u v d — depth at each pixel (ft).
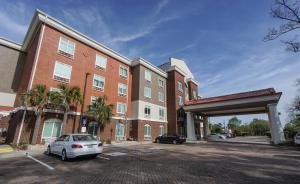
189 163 33.50
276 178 23.20
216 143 87.30
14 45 74.18
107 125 82.07
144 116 97.30
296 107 118.62
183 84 131.23
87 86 76.28
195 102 106.11
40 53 61.52
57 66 66.23
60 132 62.34
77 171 26.78
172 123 113.19
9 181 21.76
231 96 95.71
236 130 235.61
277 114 76.07
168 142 84.79
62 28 69.82
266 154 46.37
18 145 49.24
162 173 25.82
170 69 123.95
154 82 111.45
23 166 29.89
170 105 117.29
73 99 60.49
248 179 22.71
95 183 21.08
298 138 66.08
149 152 49.26
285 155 44.29
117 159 37.47
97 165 31.09
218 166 30.78
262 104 84.64
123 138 89.15
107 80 86.84
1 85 68.54
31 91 53.88
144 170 27.66
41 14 63.87
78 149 33.55
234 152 50.65
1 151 44.45
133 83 102.22
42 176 23.98
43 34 63.77
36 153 43.57
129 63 102.58
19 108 56.18
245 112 112.37
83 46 78.48
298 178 23.17
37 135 55.52
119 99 91.86
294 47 44.68
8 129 65.62
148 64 107.34
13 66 72.95
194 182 21.47
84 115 71.97
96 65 82.94
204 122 131.75
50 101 56.90
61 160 35.29
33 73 58.54
